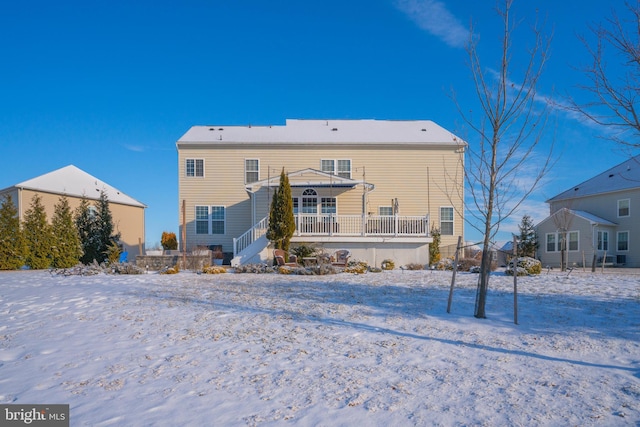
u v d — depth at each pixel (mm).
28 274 17969
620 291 11109
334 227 20031
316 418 4004
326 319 7941
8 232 21172
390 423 3904
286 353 5969
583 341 6445
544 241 32219
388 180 25391
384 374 5137
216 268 16641
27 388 4805
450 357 5777
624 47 6770
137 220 33969
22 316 8625
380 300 9766
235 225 25297
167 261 19203
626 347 6152
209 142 25359
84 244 23781
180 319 8016
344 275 15555
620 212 29875
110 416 4078
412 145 25422
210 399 4457
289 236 18625
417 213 25234
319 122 29312
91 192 29609
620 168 31969
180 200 25297
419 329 7203
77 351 6168
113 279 14734
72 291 11734
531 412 4098
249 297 10258
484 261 8148
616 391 4590
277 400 4414
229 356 5863
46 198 26156
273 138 26000
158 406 4297
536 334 6891
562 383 4832
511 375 5094
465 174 8961
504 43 8203
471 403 4312
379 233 19766
